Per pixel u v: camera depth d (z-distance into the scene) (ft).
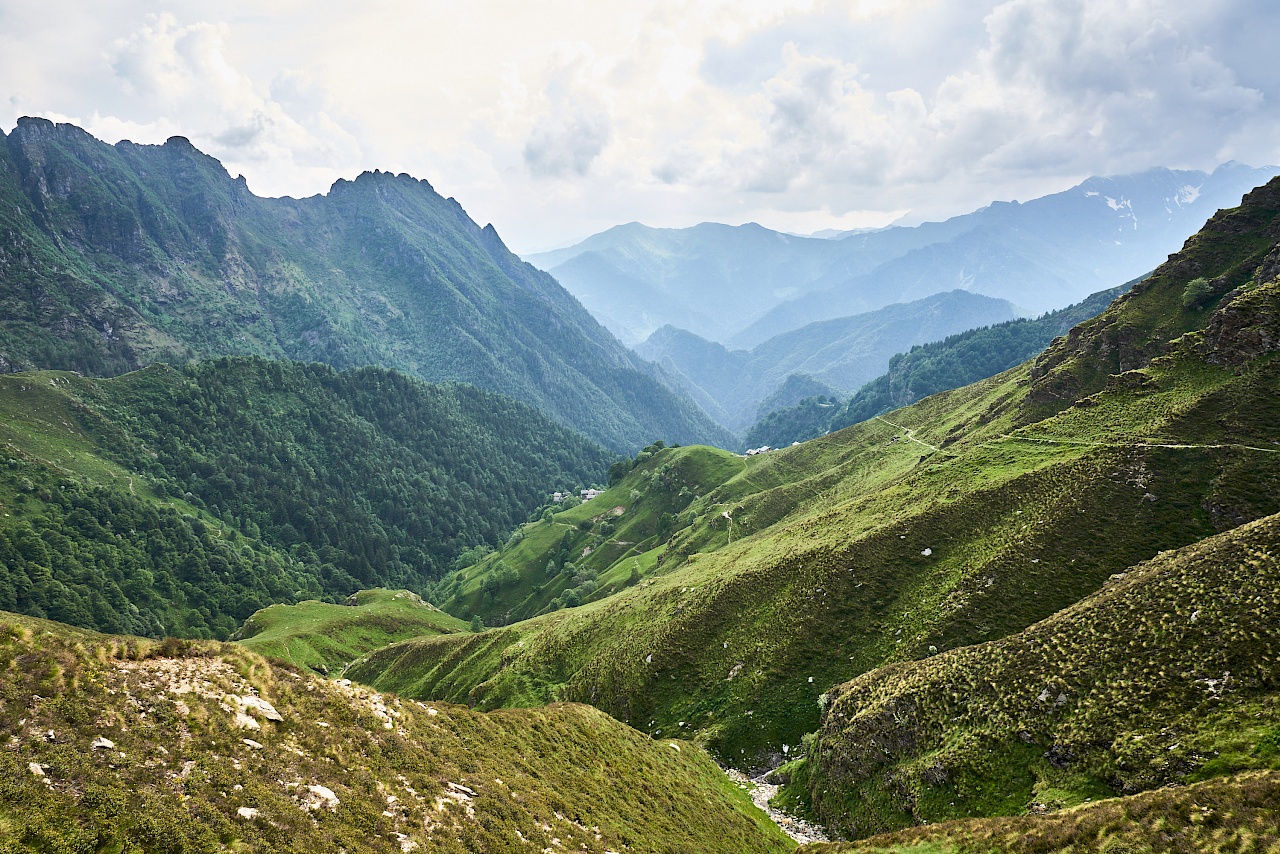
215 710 85.81
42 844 53.98
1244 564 162.61
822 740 216.95
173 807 65.51
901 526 309.83
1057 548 250.37
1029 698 168.25
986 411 522.47
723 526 627.46
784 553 358.23
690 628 323.57
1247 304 309.22
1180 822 99.86
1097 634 172.86
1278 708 126.21
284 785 79.87
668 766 195.00
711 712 276.00
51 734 66.85
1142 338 396.57
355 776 91.30
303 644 634.84
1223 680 139.54
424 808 94.12
